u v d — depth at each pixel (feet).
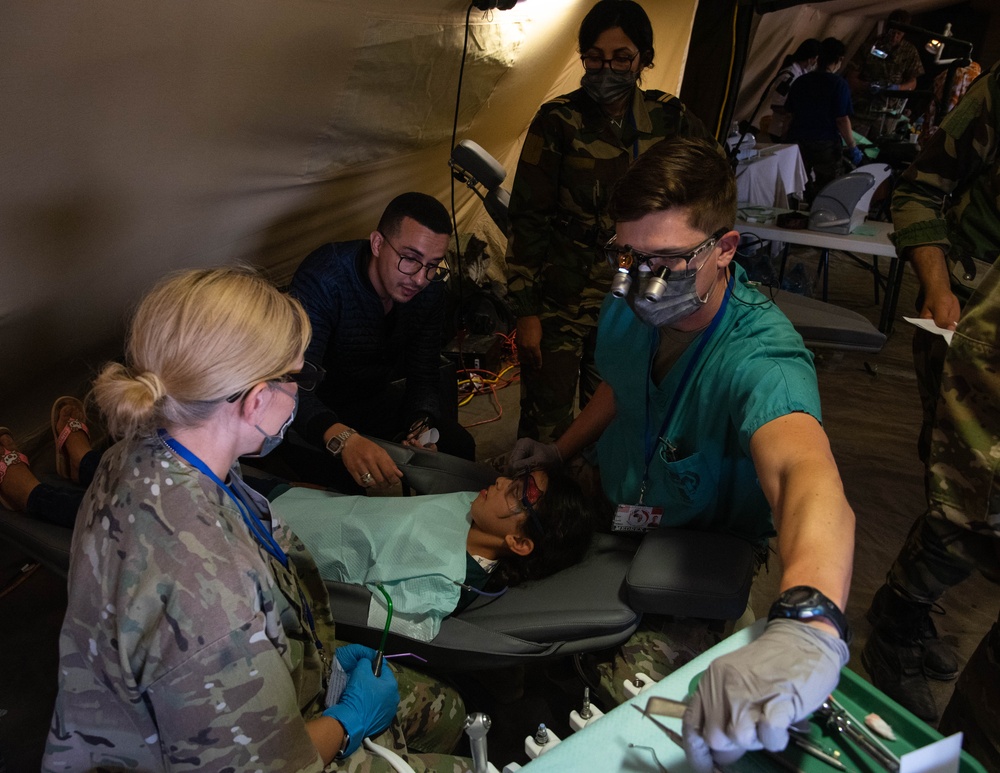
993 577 4.25
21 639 6.46
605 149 7.70
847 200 13.00
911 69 21.47
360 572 5.36
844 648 2.32
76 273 6.13
